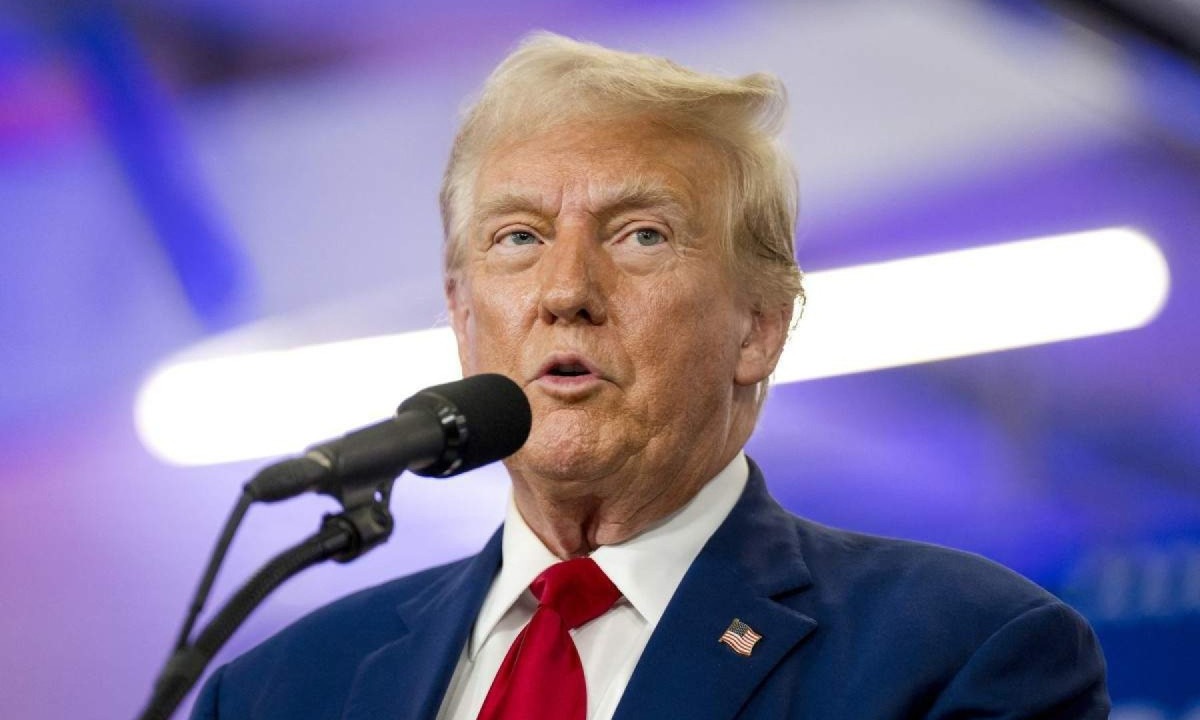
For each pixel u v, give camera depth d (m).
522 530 8.90
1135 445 15.14
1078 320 15.35
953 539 15.16
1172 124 15.35
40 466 15.58
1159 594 14.87
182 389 15.80
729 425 8.88
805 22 15.89
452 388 6.73
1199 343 15.24
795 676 7.93
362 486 6.21
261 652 9.25
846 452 15.30
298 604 14.64
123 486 15.56
